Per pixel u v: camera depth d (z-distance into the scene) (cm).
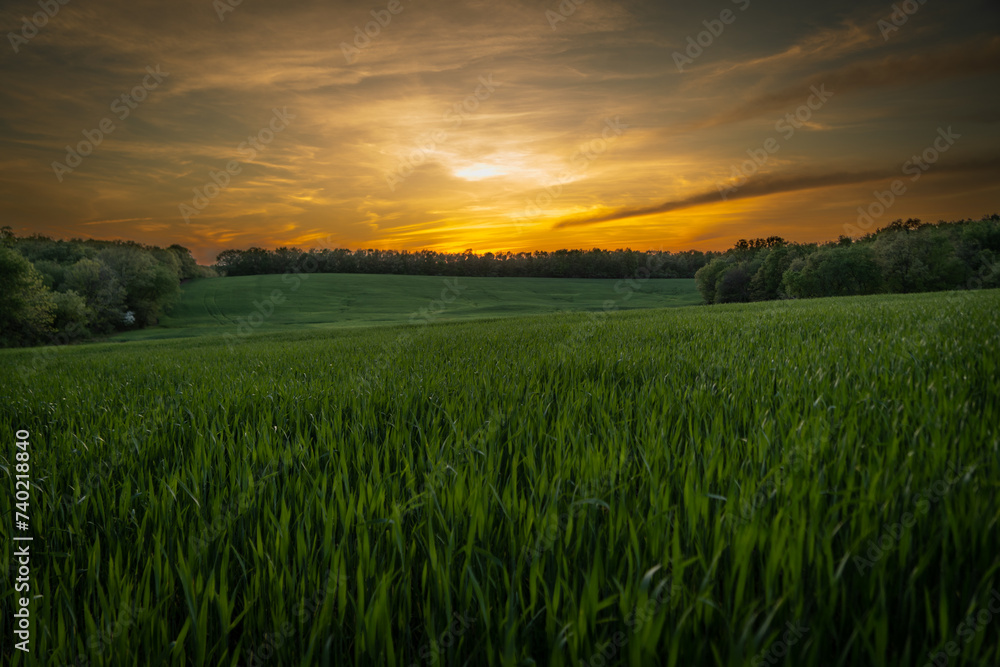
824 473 270
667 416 433
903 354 576
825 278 7594
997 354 525
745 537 201
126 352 2511
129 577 245
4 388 934
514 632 181
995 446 261
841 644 178
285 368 1053
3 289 5669
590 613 185
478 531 252
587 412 480
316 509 284
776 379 540
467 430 425
